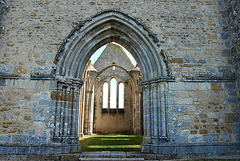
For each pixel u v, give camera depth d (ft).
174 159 23.48
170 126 25.12
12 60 26.68
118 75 77.92
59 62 26.61
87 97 65.92
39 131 24.58
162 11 29.04
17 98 25.46
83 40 28.25
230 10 28.27
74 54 27.58
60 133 24.95
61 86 26.03
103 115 77.25
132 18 28.30
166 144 24.49
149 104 27.07
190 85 26.43
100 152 25.94
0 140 24.29
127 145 34.99
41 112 25.11
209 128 25.31
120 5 29.17
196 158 23.48
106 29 29.04
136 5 29.19
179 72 26.78
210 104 25.99
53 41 27.50
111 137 54.60
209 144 24.75
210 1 29.86
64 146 24.47
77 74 27.58
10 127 24.64
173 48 27.58
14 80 25.96
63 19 28.35
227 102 26.13
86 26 27.96
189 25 28.58
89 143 38.58
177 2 29.53
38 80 26.02
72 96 27.04
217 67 27.27
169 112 25.49
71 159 23.45
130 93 78.48
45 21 28.19
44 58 26.89
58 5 28.91
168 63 26.84
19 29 27.78
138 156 23.93
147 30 27.78
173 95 25.99
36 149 23.91
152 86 27.07
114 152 25.91
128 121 76.23
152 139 25.55
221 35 28.45
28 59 26.78
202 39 28.12
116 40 30.40
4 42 27.25
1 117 24.89
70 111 26.37
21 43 27.30
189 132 25.08
